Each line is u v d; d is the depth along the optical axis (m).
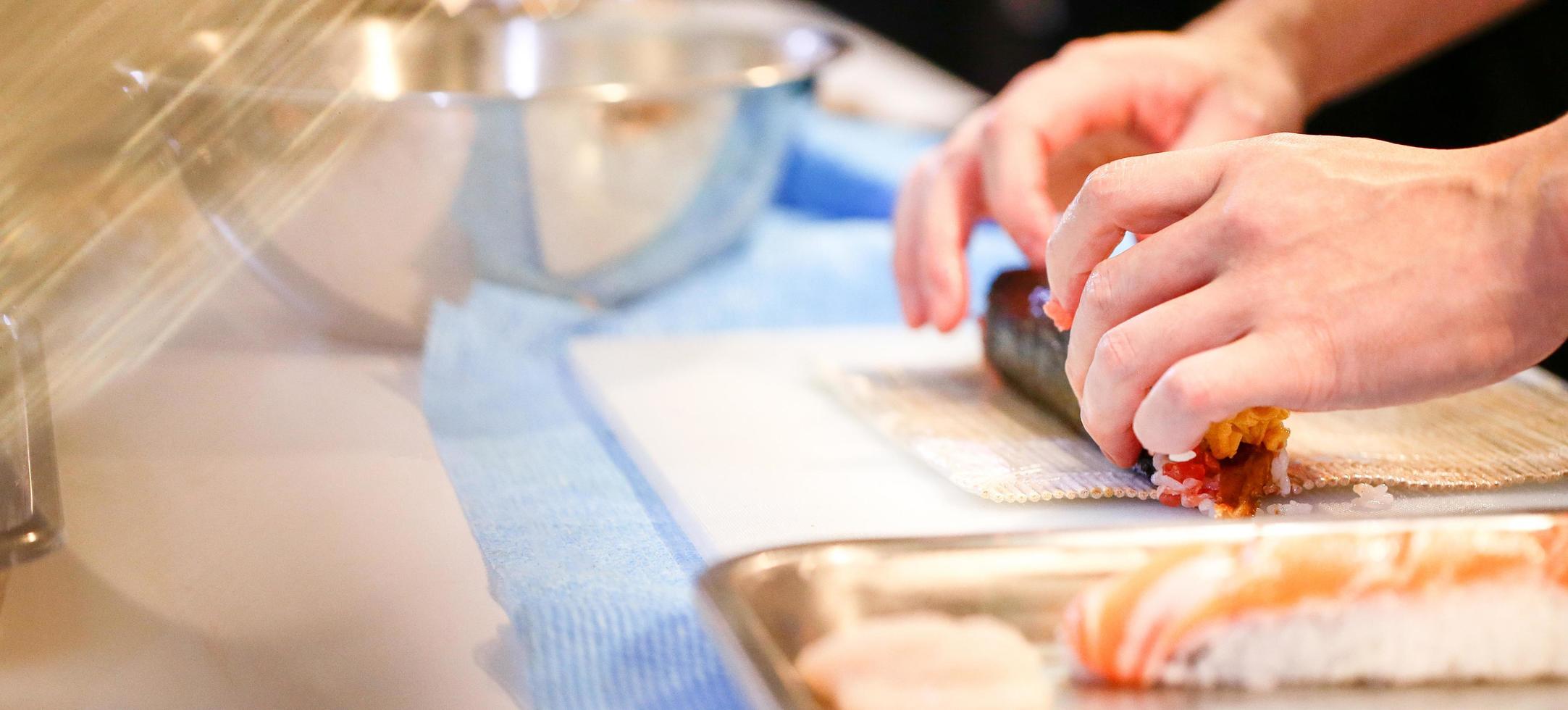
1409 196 0.54
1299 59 0.95
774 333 0.97
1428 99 1.35
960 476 0.66
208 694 0.47
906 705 0.41
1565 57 1.22
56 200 0.74
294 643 0.51
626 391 0.83
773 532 0.60
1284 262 0.53
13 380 0.64
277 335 0.90
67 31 0.71
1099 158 0.89
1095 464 0.67
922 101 1.50
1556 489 0.62
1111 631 0.43
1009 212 0.80
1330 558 0.44
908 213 0.90
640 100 0.88
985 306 0.88
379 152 0.79
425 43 0.98
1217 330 0.53
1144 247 0.56
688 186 0.95
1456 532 0.45
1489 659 0.44
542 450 0.73
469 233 0.85
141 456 0.70
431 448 0.72
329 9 0.83
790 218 1.29
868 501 0.64
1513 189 0.53
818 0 2.45
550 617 0.51
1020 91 0.86
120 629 0.52
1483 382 0.54
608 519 0.63
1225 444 0.60
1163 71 0.86
